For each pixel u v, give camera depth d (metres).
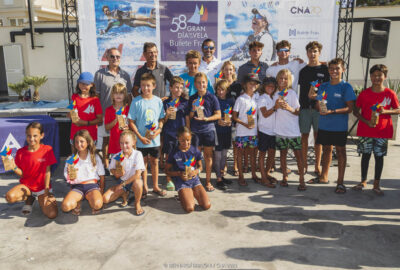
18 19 16.45
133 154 3.66
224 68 4.64
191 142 4.06
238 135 4.39
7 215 3.54
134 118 3.99
